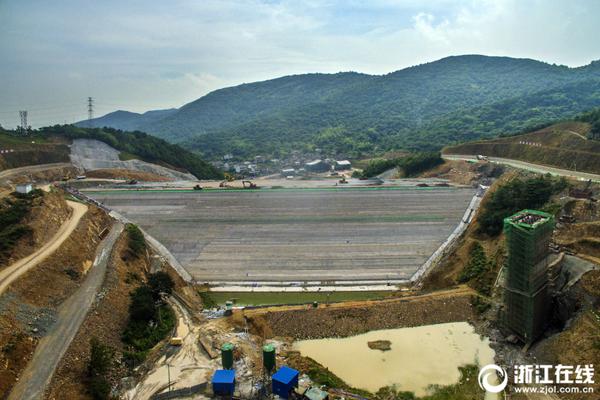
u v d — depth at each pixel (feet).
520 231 228.84
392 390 210.18
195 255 376.68
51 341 196.13
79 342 197.47
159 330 236.43
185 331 240.53
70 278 250.37
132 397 185.98
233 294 320.09
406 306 272.51
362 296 316.60
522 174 436.76
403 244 387.55
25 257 249.96
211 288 329.93
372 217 421.59
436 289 309.63
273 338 249.55
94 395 176.55
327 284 336.29
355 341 250.16
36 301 218.79
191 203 449.48
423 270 355.36
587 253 258.57
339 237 394.32
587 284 235.81
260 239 393.91
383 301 277.03
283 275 349.41
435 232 402.11
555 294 250.98
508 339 242.78
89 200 443.73
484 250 317.83
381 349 242.78
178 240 395.96
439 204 444.14
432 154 637.71
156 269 323.78
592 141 467.93
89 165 620.90
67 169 568.41
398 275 350.23
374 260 367.04
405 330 260.01
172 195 462.19
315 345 246.68
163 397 186.91
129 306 243.81
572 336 218.18
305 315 262.88
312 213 428.97
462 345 246.06
